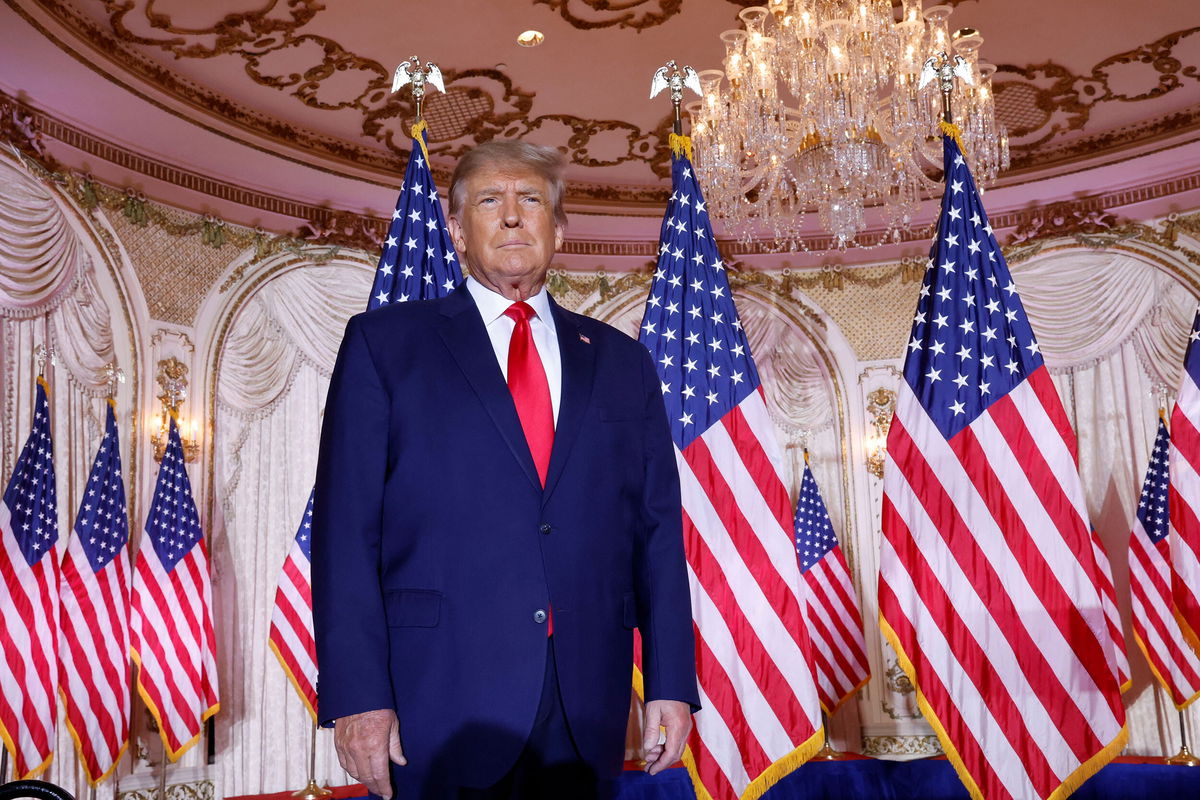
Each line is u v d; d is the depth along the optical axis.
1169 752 8.66
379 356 1.97
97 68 7.04
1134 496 9.12
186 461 8.08
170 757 6.96
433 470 1.91
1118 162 9.23
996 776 3.44
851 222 7.42
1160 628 8.06
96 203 7.70
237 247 8.73
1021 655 3.50
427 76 3.75
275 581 8.49
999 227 10.12
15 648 5.95
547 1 6.95
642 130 8.84
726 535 3.61
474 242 2.15
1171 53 7.79
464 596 1.85
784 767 3.46
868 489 10.08
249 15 6.89
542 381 2.06
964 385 3.74
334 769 8.45
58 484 7.03
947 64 4.06
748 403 3.75
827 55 6.33
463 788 1.79
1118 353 9.41
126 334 7.77
